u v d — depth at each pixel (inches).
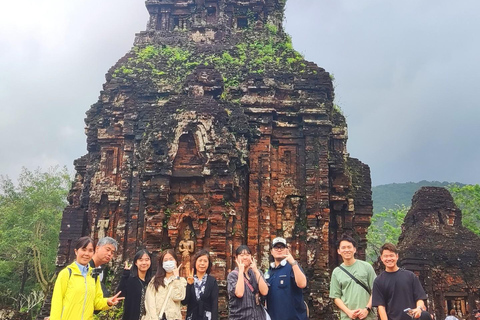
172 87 948.6
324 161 879.7
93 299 311.3
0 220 1770.4
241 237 796.0
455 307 967.0
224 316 718.5
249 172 875.4
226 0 1130.7
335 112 964.0
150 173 788.6
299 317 338.0
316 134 896.9
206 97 856.9
